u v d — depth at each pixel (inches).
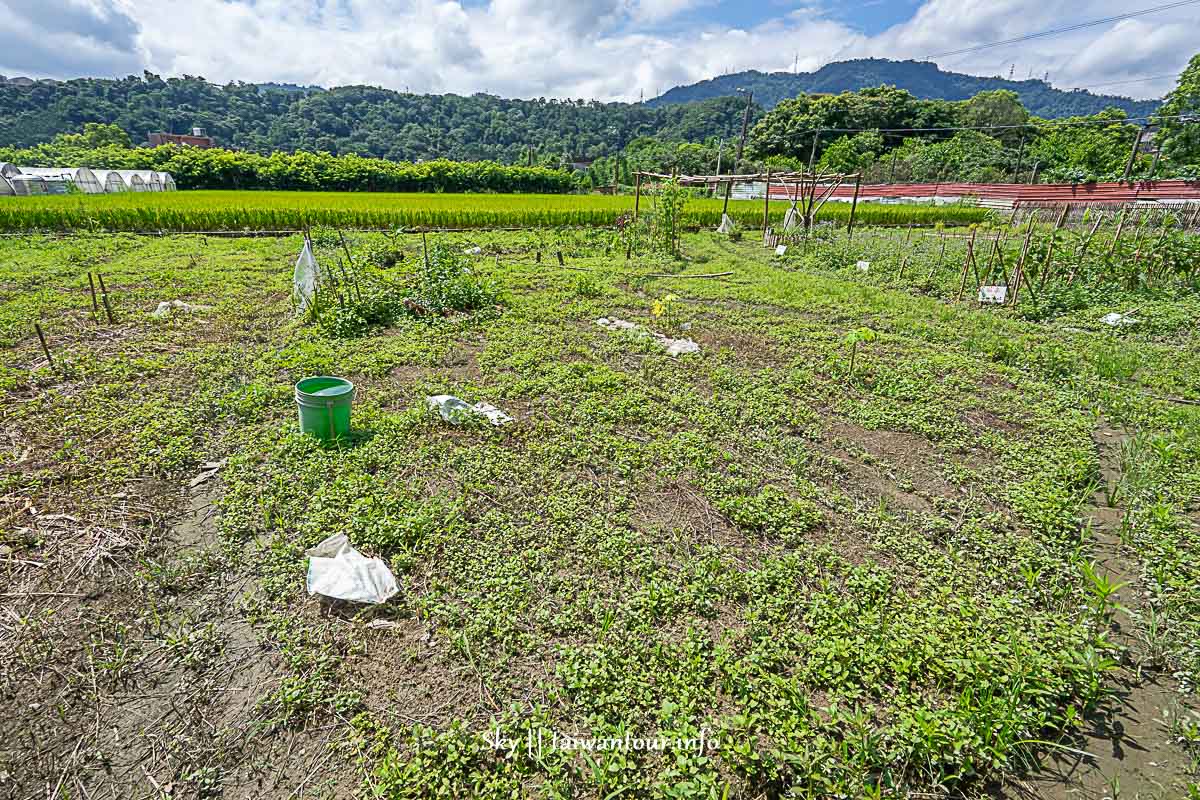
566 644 128.2
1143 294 438.0
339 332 335.0
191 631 128.2
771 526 169.5
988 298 427.8
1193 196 1103.6
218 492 179.0
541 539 160.4
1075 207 1007.6
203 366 278.2
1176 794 104.0
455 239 758.5
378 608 135.9
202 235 759.1
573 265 603.2
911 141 2209.6
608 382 269.3
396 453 200.2
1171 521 169.9
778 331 362.9
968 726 107.8
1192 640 130.1
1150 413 246.7
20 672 117.6
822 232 793.6
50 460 191.9
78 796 97.9
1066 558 159.0
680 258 669.3
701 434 223.9
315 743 107.9
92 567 145.3
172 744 106.3
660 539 163.3
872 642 126.3
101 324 344.2
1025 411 251.0
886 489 194.1
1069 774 107.7
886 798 100.5
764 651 125.4
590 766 103.1
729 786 101.9
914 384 270.7
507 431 221.6
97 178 1638.8
